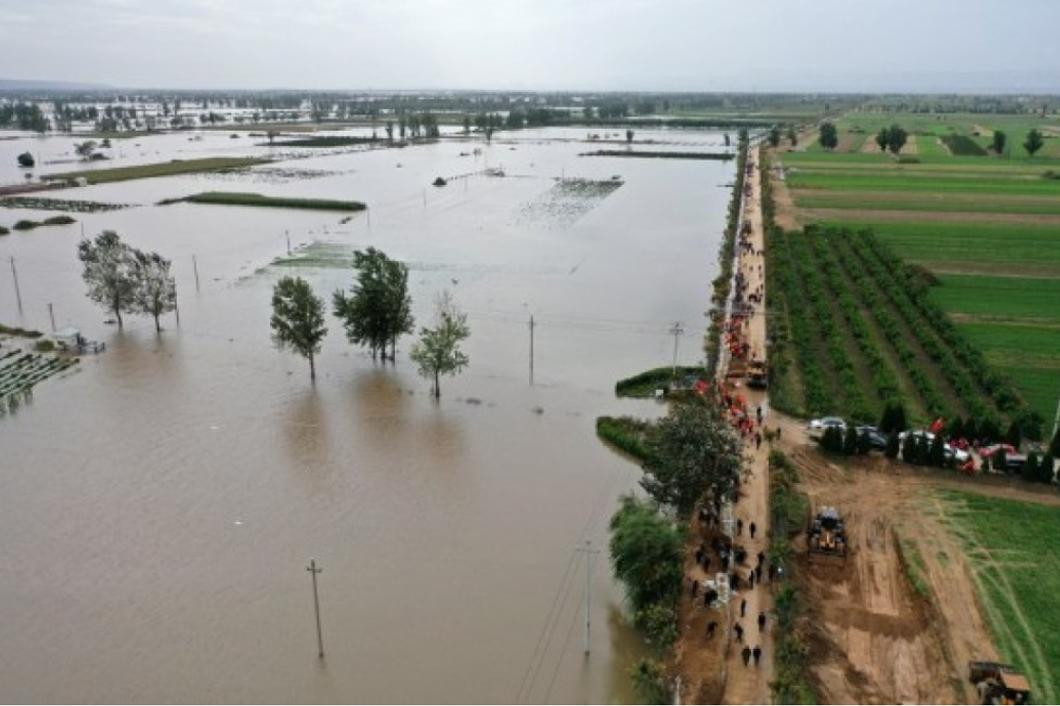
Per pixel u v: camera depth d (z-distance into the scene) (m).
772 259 123.56
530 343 90.06
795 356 86.94
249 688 41.44
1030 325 94.75
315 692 41.25
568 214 175.38
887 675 41.81
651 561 46.88
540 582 50.12
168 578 49.94
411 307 106.38
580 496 60.25
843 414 72.12
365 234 152.75
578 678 42.50
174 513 57.16
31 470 63.00
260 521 56.28
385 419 73.00
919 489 59.94
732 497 57.69
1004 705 38.81
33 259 132.25
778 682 39.03
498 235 153.12
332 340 94.12
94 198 192.50
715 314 101.12
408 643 44.72
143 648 44.09
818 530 53.19
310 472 63.19
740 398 75.38
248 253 135.88
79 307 106.38
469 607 47.69
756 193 191.75
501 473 63.53
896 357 86.25
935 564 50.66
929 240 137.38
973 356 81.62
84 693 40.94
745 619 45.75
